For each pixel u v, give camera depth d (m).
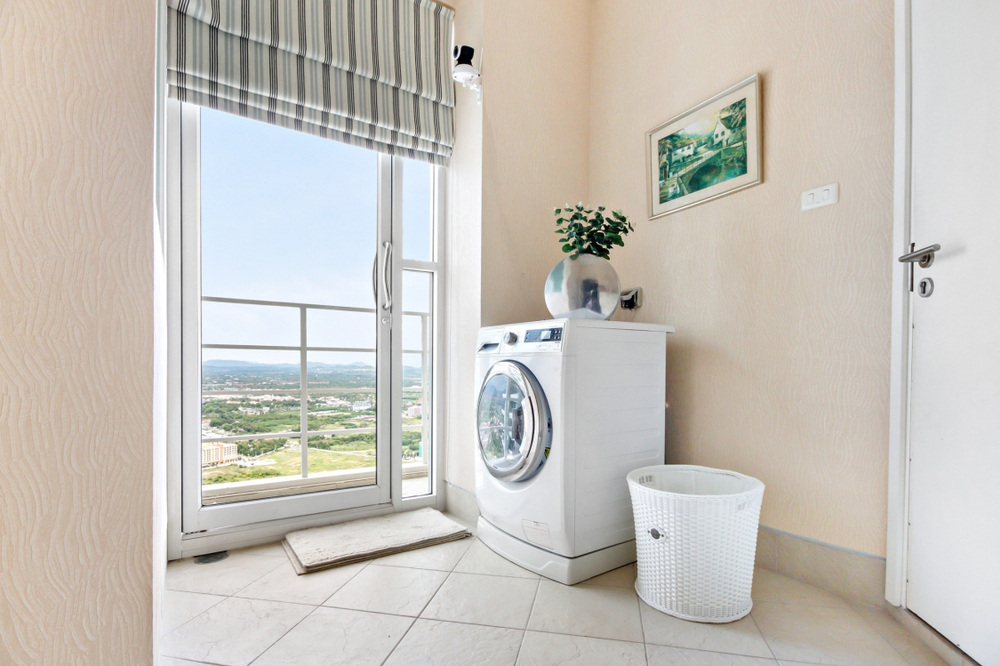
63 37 0.69
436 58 2.49
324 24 2.17
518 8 2.46
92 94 0.71
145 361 0.75
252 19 2.00
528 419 1.76
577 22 2.70
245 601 1.56
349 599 1.58
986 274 1.10
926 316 1.31
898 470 1.41
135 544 0.73
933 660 1.22
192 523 1.95
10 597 0.66
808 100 1.71
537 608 1.52
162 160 1.44
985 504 1.10
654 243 2.32
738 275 1.94
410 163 2.58
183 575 1.76
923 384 1.33
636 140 2.43
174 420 1.91
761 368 1.84
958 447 1.19
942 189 1.25
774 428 1.79
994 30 1.09
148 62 0.76
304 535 2.09
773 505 1.79
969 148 1.16
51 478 0.68
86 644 0.70
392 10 2.37
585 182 2.70
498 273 2.36
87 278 0.70
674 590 1.47
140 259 0.75
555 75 2.60
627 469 1.86
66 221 0.69
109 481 0.72
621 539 1.85
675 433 2.18
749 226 1.90
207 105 1.96
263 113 2.09
